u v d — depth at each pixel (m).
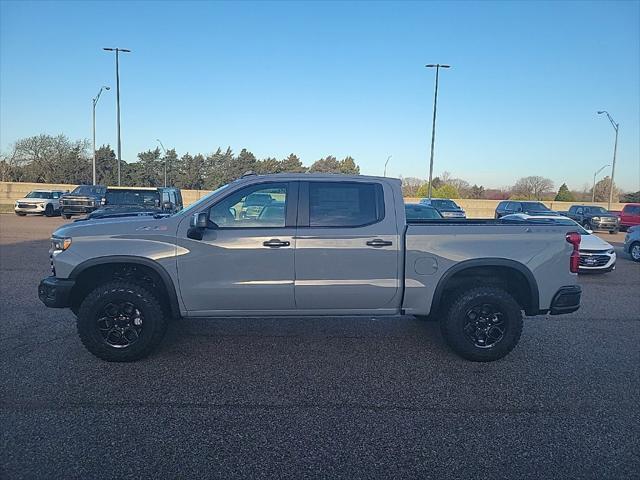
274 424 3.99
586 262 11.37
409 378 4.99
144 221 5.31
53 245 5.38
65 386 4.64
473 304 5.34
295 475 3.29
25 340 5.93
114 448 3.57
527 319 7.45
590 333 6.69
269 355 5.59
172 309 5.27
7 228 20.97
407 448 3.65
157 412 4.16
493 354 5.39
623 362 5.54
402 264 5.33
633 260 15.14
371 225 5.34
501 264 5.36
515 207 26.47
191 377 4.92
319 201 5.38
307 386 4.75
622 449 3.67
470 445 3.70
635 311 8.06
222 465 3.38
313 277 5.27
